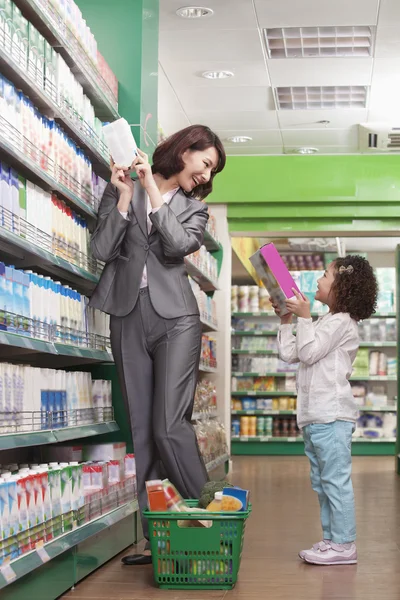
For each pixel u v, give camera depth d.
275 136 8.50
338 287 3.72
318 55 6.63
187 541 3.04
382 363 11.55
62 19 3.44
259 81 7.12
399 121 7.96
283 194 8.67
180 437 3.31
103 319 4.00
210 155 3.44
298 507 5.50
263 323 11.62
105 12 4.54
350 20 6.05
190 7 5.80
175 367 3.35
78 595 2.90
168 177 3.50
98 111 4.25
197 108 7.77
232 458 10.47
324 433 3.59
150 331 3.40
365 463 9.85
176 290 3.40
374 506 5.66
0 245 3.01
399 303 8.82
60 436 3.13
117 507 3.70
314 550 3.59
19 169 3.11
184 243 3.29
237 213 8.83
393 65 6.78
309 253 12.37
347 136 8.44
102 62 4.13
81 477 3.23
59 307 3.32
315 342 3.59
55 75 3.37
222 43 6.41
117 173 3.34
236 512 3.02
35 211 3.07
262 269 3.79
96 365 4.34
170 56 6.64
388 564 3.55
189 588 3.03
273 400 11.45
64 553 2.93
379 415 11.45
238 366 11.65
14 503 2.51
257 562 3.59
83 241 3.70
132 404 3.46
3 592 2.33
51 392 3.20
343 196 8.62
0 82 2.73
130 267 3.42
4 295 2.70
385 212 8.68
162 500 3.09
